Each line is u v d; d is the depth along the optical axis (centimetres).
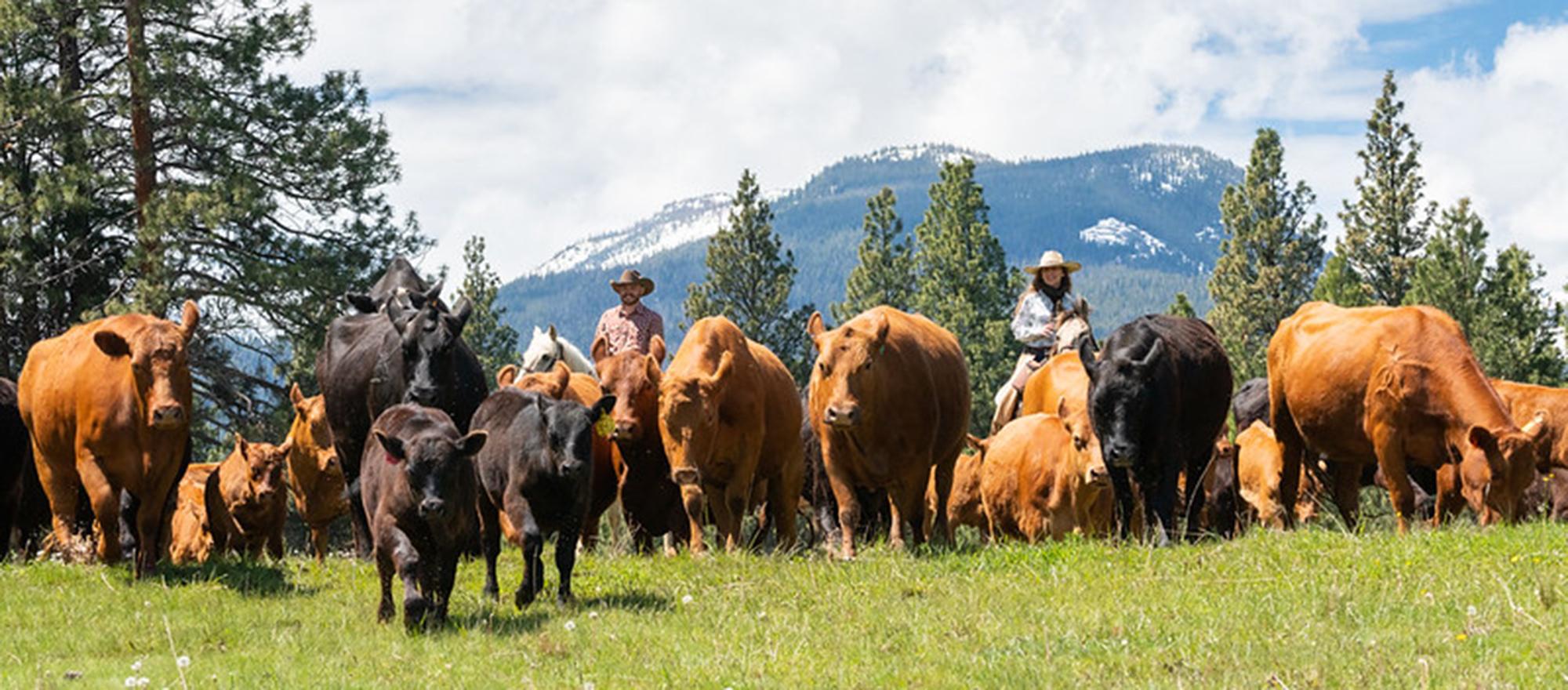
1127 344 1416
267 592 1286
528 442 1130
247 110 3347
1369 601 987
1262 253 6144
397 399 1436
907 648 946
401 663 946
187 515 2064
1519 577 1034
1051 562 1267
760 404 1498
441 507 1010
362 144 3366
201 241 3225
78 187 3133
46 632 1105
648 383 1490
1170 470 1407
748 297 5747
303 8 3388
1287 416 1625
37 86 3108
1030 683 823
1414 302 4847
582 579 1295
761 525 1806
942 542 1650
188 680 911
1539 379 4600
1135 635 930
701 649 951
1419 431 1438
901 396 1472
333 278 3247
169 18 3281
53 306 3259
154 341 1319
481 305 6128
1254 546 1268
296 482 1909
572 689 868
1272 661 845
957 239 5972
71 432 1391
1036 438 1633
